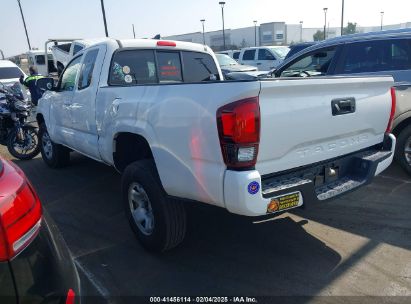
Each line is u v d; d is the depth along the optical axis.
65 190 5.38
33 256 1.67
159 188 3.20
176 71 4.95
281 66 6.55
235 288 2.99
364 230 3.82
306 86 2.77
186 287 3.03
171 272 3.23
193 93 2.79
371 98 3.42
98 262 3.42
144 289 3.02
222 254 3.48
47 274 1.71
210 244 3.66
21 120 7.27
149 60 4.66
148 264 3.36
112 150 3.98
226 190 2.60
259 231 3.88
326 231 3.83
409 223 3.93
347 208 4.34
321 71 6.23
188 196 2.97
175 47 4.90
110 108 3.85
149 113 3.18
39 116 6.54
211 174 2.69
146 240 3.48
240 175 2.53
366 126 3.42
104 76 4.24
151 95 3.23
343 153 3.30
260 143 2.61
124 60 4.43
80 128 4.79
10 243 1.58
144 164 3.36
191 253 3.52
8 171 1.81
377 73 5.51
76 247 3.71
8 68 14.44
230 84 2.56
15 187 1.71
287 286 2.98
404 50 5.34
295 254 3.44
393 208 4.29
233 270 3.23
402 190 4.78
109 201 4.90
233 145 2.53
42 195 5.22
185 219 3.29
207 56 5.30
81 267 3.35
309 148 2.98
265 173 2.73
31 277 1.64
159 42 4.73
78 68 4.89
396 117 5.06
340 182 3.25
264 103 2.59
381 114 3.56
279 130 2.69
